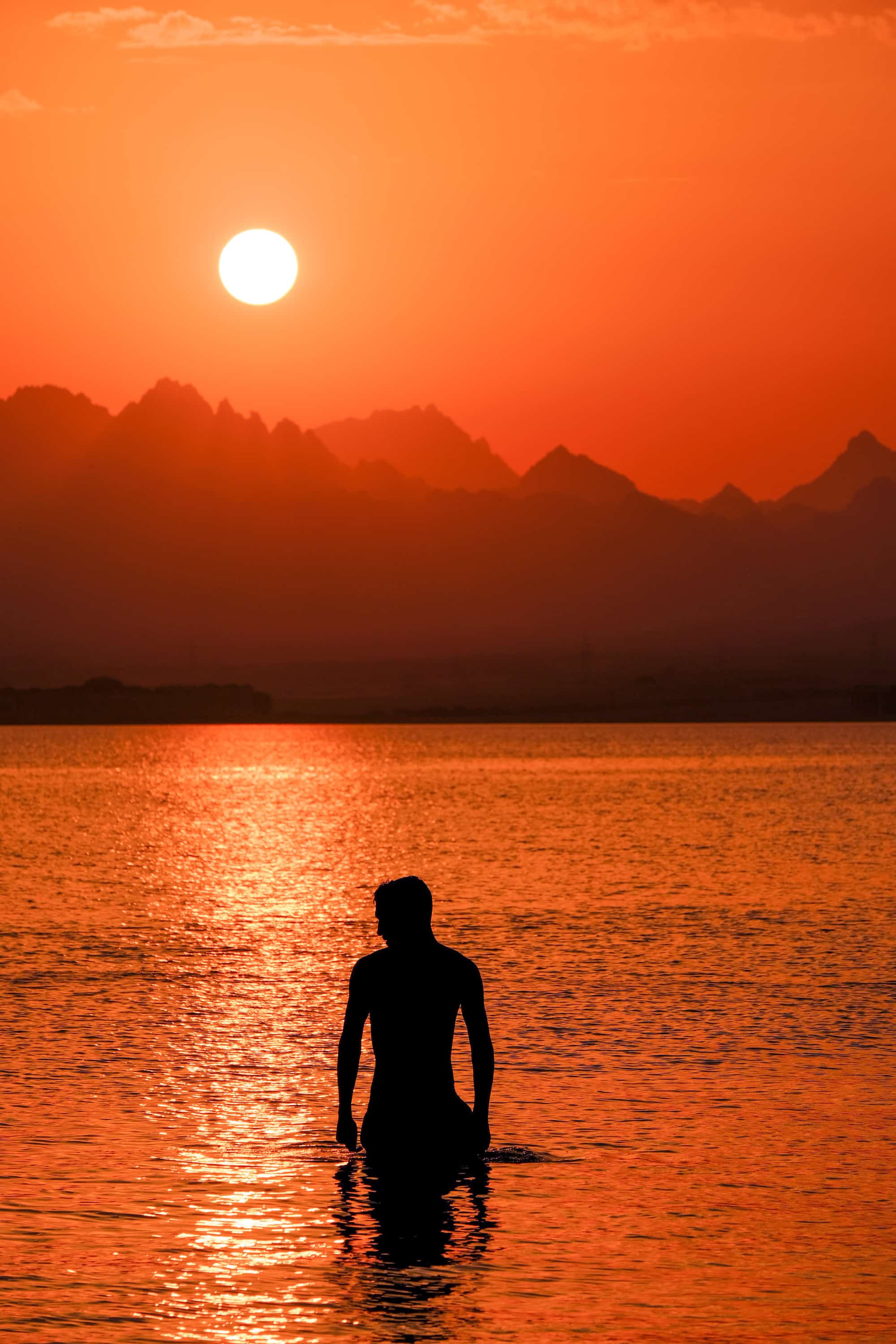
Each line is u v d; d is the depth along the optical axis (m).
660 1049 49.06
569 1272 27.72
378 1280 27.19
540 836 167.62
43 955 72.56
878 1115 40.03
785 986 61.97
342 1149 36.53
